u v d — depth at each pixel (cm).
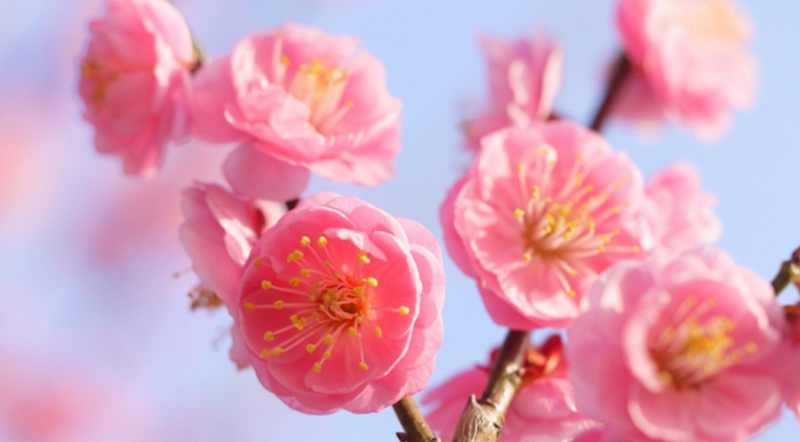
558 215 31
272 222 30
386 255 29
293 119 30
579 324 28
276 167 30
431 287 28
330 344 29
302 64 31
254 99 30
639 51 35
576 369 28
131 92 32
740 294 28
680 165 33
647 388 28
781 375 28
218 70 31
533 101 35
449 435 30
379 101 31
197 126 31
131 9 32
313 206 29
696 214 32
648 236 31
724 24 36
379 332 28
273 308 29
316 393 29
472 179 31
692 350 28
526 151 31
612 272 28
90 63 32
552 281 31
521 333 30
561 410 30
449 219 31
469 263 30
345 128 31
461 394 31
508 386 29
